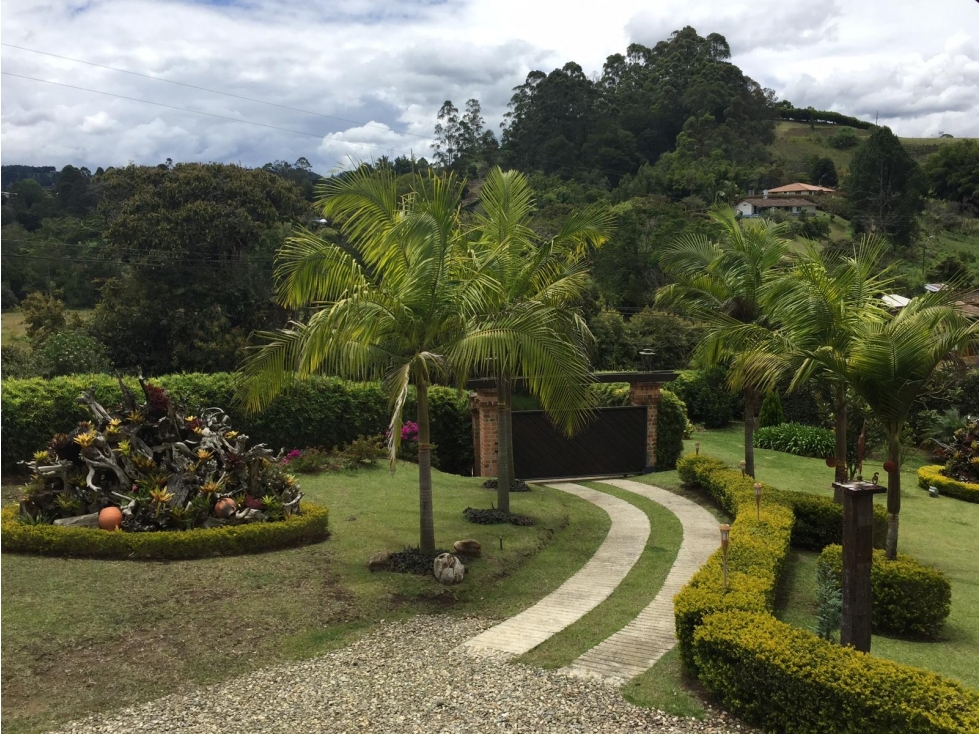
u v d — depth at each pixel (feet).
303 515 36.73
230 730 18.92
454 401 65.82
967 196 282.77
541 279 41.88
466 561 34.63
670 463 67.87
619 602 30.42
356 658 23.94
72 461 34.99
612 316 127.34
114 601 26.73
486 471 60.95
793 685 18.92
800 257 43.29
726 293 52.29
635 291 165.37
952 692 17.79
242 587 29.30
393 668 23.06
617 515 48.39
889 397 32.55
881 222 238.27
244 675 22.48
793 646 20.02
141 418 36.04
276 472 38.32
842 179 339.57
